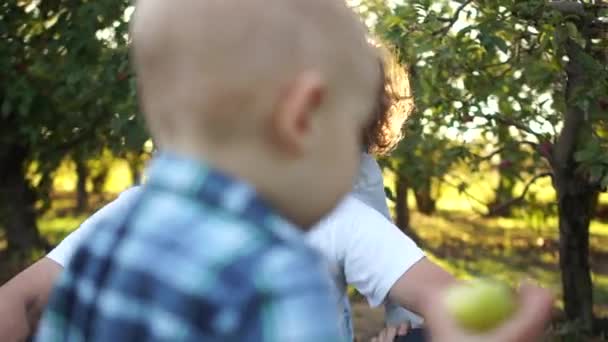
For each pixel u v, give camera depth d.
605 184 3.84
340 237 1.90
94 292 1.07
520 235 9.09
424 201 8.88
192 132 1.03
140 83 1.08
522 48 4.14
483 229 9.39
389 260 1.88
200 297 0.97
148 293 1.00
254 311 0.96
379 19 4.23
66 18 5.18
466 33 3.84
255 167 1.02
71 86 5.03
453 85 4.29
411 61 3.87
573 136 4.70
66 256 1.93
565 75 4.17
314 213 1.06
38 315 1.93
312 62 1.02
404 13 3.92
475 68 4.09
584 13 4.02
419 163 5.16
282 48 1.00
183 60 1.01
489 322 1.08
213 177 1.02
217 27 1.00
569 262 5.28
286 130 1.00
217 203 1.01
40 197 6.77
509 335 1.07
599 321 5.38
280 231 1.01
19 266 6.67
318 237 1.91
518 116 4.55
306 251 1.01
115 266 1.05
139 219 1.06
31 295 1.92
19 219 6.71
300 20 1.02
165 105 1.04
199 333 0.96
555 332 5.20
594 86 3.89
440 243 8.80
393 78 2.18
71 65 5.06
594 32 4.07
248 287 0.96
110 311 1.03
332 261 1.90
